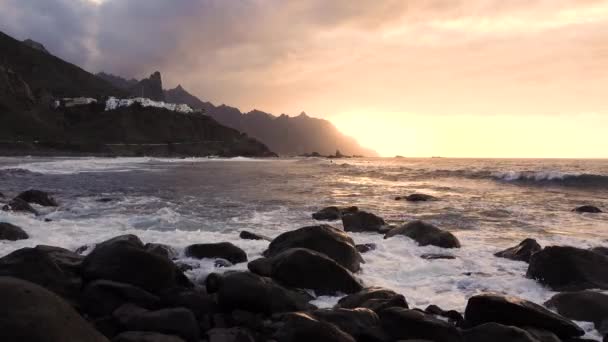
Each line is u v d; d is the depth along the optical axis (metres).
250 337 5.75
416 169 52.91
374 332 5.84
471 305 6.45
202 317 6.51
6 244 10.09
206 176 38.62
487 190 27.44
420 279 8.83
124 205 18.05
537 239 12.53
